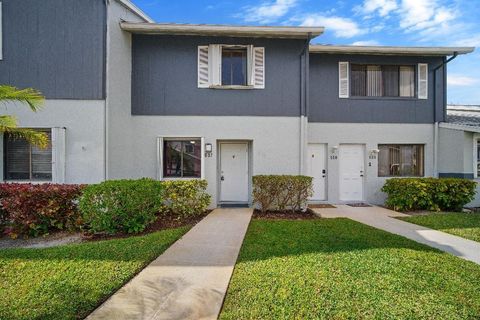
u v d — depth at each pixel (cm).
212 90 937
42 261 456
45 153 816
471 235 641
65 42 805
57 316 309
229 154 995
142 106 924
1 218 657
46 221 656
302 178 888
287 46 942
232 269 435
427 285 382
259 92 941
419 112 1088
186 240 584
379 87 1086
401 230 687
